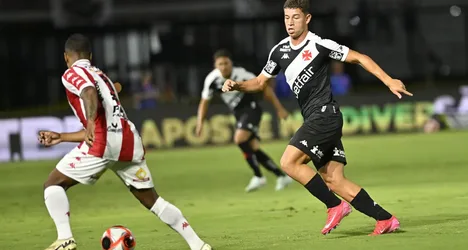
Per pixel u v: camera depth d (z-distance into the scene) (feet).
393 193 140.26
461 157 208.13
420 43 327.26
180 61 313.53
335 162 91.09
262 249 84.53
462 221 98.17
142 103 298.35
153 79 311.27
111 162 81.35
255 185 160.25
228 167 215.51
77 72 80.12
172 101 306.76
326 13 313.12
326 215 115.24
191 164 227.61
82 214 136.15
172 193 163.84
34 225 124.16
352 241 85.71
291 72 90.12
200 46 315.37
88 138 76.54
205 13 335.06
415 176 170.19
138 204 147.95
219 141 286.87
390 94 299.38
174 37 312.91
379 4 330.75
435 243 81.10
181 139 284.20
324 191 89.35
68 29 303.68
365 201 90.02
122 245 78.48
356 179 170.60
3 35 303.89
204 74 314.35
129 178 82.33
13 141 271.69
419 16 327.26
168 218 82.58
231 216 121.60
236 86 91.04
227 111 287.69
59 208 81.05
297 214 118.52
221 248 87.61
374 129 297.74
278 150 250.78
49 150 275.80
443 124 301.02
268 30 312.29
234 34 315.37
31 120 273.75
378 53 325.62
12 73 306.55
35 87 308.60
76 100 81.76
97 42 307.37
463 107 301.63
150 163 235.81
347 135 296.10
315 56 88.53
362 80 326.24
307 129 88.89
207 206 138.41
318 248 82.17
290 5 88.74
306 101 90.33
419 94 301.02
